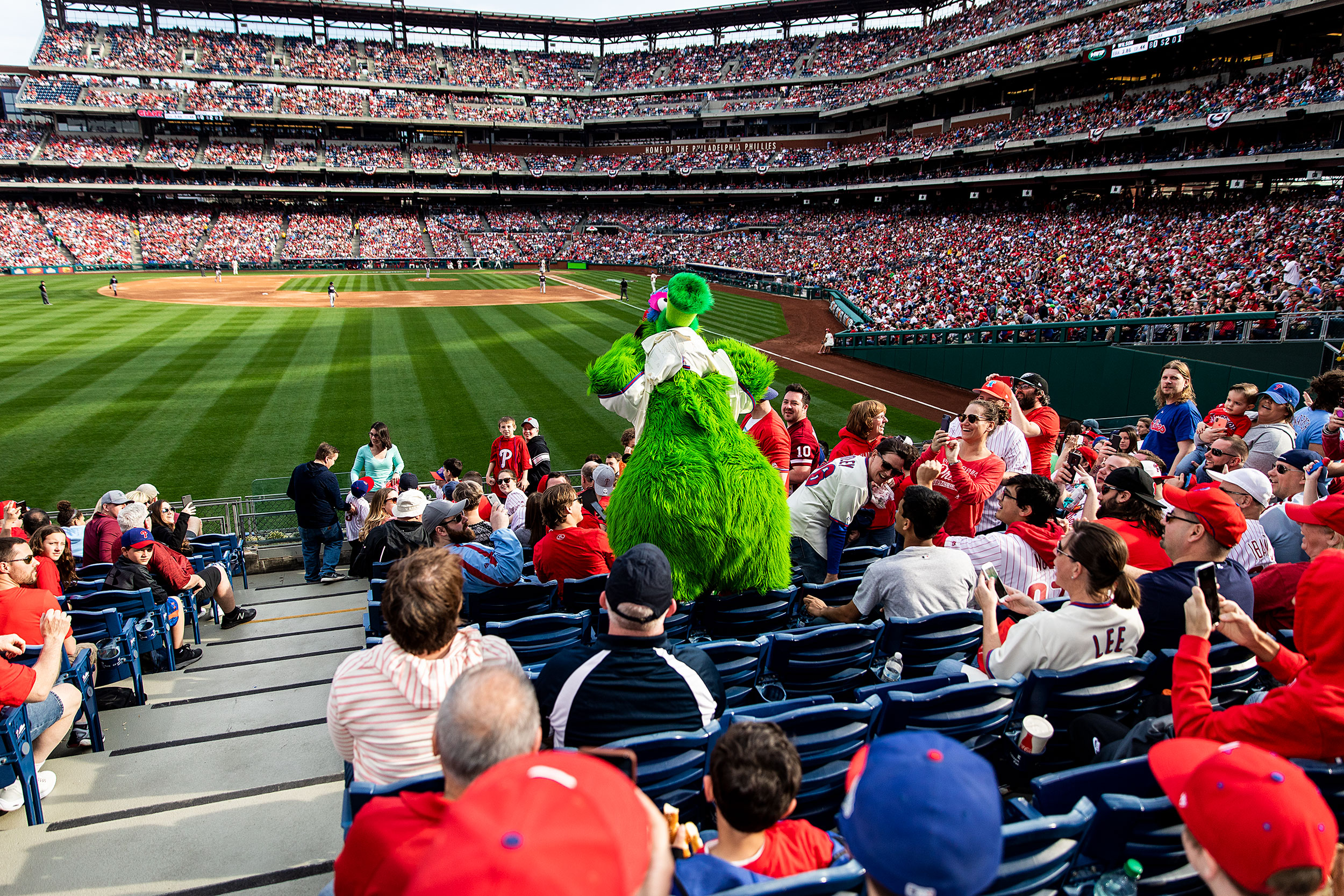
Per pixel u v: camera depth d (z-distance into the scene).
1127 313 21.98
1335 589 2.81
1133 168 40.59
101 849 4.01
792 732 3.24
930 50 62.09
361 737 3.12
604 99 80.38
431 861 1.41
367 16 77.25
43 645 4.62
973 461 6.26
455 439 17.12
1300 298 19.00
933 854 1.55
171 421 18.05
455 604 3.14
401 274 60.50
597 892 1.35
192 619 7.01
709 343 5.46
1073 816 2.53
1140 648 4.03
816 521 5.78
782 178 69.25
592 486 9.77
